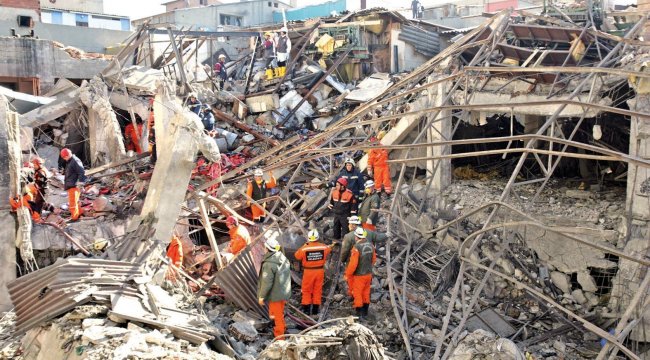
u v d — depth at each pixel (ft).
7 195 42.16
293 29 94.12
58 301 29.68
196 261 47.06
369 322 40.65
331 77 82.64
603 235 42.70
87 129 69.97
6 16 101.04
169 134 43.27
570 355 38.50
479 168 63.31
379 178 54.08
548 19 61.62
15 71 77.82
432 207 53.83
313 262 39.47
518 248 46.62
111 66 68.08
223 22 141.79
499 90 52.44
